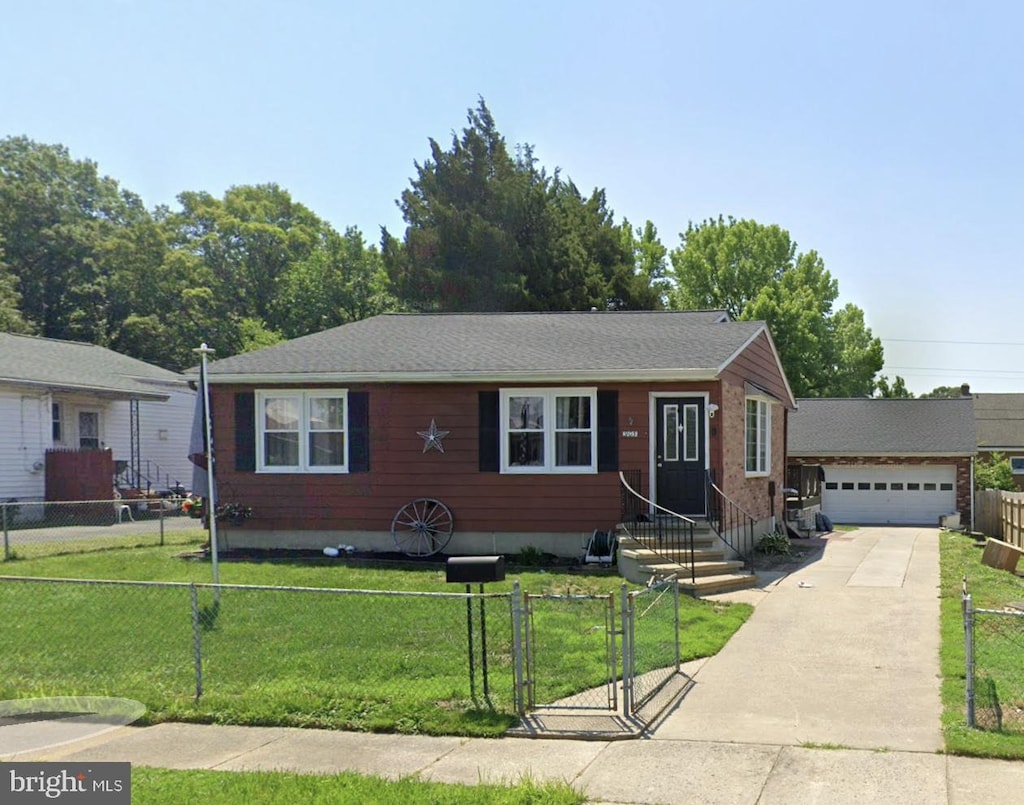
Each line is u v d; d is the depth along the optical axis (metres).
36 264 50.84
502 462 17.28
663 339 18.72
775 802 5.96
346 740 7.45
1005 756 6.69
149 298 51.06
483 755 7.00
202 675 9.13
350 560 16.75
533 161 46.25
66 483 26.34
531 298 37.91
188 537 20.70
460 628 10.93
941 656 9.67
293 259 56.50
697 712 8.00
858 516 33.62
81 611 11.94
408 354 18.31
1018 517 20.42
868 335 52.66
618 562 15.80
